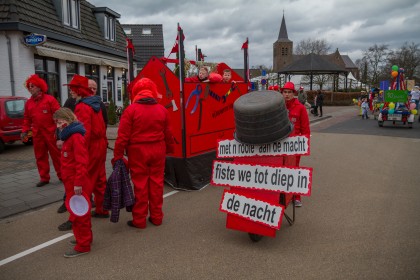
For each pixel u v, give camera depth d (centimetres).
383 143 1182
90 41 1858
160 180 468
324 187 643
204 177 666
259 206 407
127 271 353
